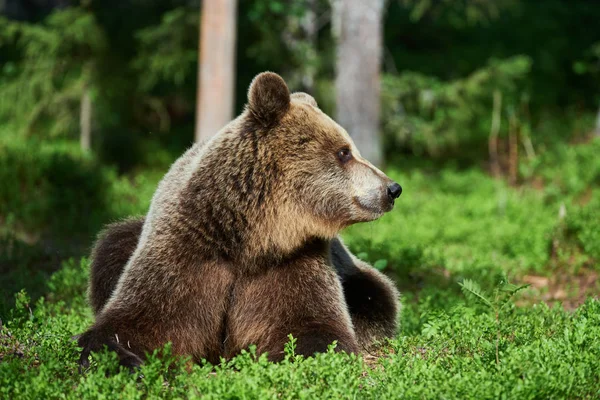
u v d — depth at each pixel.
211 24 20.36
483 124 28.75
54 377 6.66
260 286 7.72
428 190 23.33
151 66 24.00
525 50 32.69
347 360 6.82
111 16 25.03
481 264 13.55
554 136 28.47
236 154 7.70
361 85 22.61
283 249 7.68
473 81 25.81
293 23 25.53
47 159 20.14
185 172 7.90
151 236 7.59
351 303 9.06
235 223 7.59
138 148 25.14
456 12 31.33
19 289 11.00
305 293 7.67
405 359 7.00
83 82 24.39
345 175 7.95
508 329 8.16
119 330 7.21
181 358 6.75
